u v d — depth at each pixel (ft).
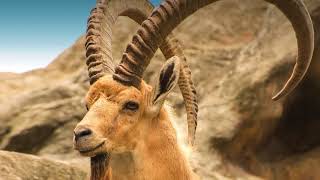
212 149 82.99
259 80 86.38
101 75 37.32
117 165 35.68
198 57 92.99
